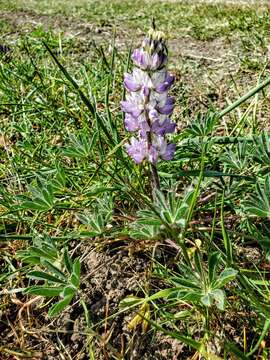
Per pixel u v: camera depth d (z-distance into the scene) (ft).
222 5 5.06
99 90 1.51
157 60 0.71
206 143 0.98
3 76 1.55
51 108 1.31
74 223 0.98
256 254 0.85
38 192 0.87
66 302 0.69
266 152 0.89
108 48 2.40
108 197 0.90
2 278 0.83
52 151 1.19
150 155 0.78
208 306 0.69
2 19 4.12
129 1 6.69
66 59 2.06
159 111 0.75
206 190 0.95
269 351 0.67
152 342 0.74
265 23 2.97
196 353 0.71
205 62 2.11
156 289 0.81
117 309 0.80
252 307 0.70
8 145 1.31
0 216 0.94
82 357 0.75
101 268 0.86
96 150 1.12
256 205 0.73
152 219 0.70
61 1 6.97
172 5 5.67
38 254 0.79
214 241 0.87
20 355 0.75
